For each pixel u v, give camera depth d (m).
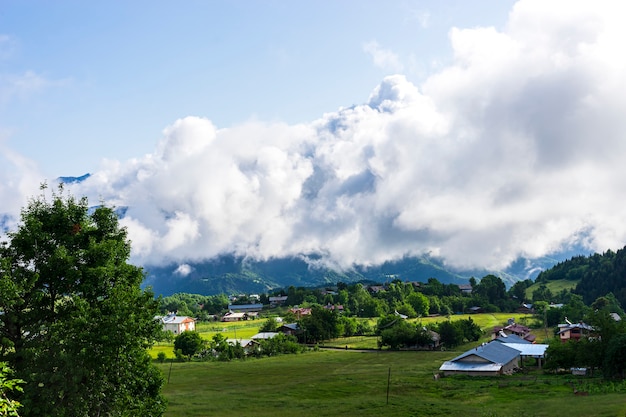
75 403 32.00
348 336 192.75
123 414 36.22
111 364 33.22
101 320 33.59
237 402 75.31
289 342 152.50
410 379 95.75
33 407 31.39
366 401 75.00
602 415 56.16
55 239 38.47
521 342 131.62
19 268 36.84
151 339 37.41
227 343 147.50
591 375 91.06
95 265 37.34
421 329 154.75
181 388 90.00
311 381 96.12
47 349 33.41
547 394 75.25
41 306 37.06
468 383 89.56
